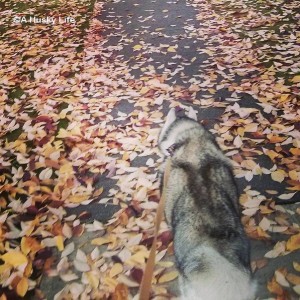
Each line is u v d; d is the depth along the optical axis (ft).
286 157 13.00
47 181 13.12
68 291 9.44
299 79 17.74
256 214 10.93
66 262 10.18
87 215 11.64
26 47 24.68
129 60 21.65
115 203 11.97
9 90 19.67
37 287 9.70
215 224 7.63
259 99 16.30
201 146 9.52
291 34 22.54
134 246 10.39
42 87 19.44
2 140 15.66
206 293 6.36
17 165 14.12
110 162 13.62
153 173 12.93
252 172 12.46
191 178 8.64
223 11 27.63
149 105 16.90
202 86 18.04
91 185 12.74
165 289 9.20
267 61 19.80
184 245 7.58
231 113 15.61
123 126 15.53
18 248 10.67
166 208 8.75
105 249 10.50
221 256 6.83
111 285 9.47
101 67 21.01
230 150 13.55
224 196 8.41
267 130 14.28
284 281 9.07
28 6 33.63
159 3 31.22
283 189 11.80
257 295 8.87
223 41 22.70
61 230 11.14
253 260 9.68
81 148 14.49
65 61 22.09
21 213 11.89
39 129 15.92
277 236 10.27
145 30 25.86
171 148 9.96
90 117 16.46
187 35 24.22
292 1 27.78
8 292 9.60
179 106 16.56
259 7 27.48
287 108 15.51
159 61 21.18
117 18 28.84
